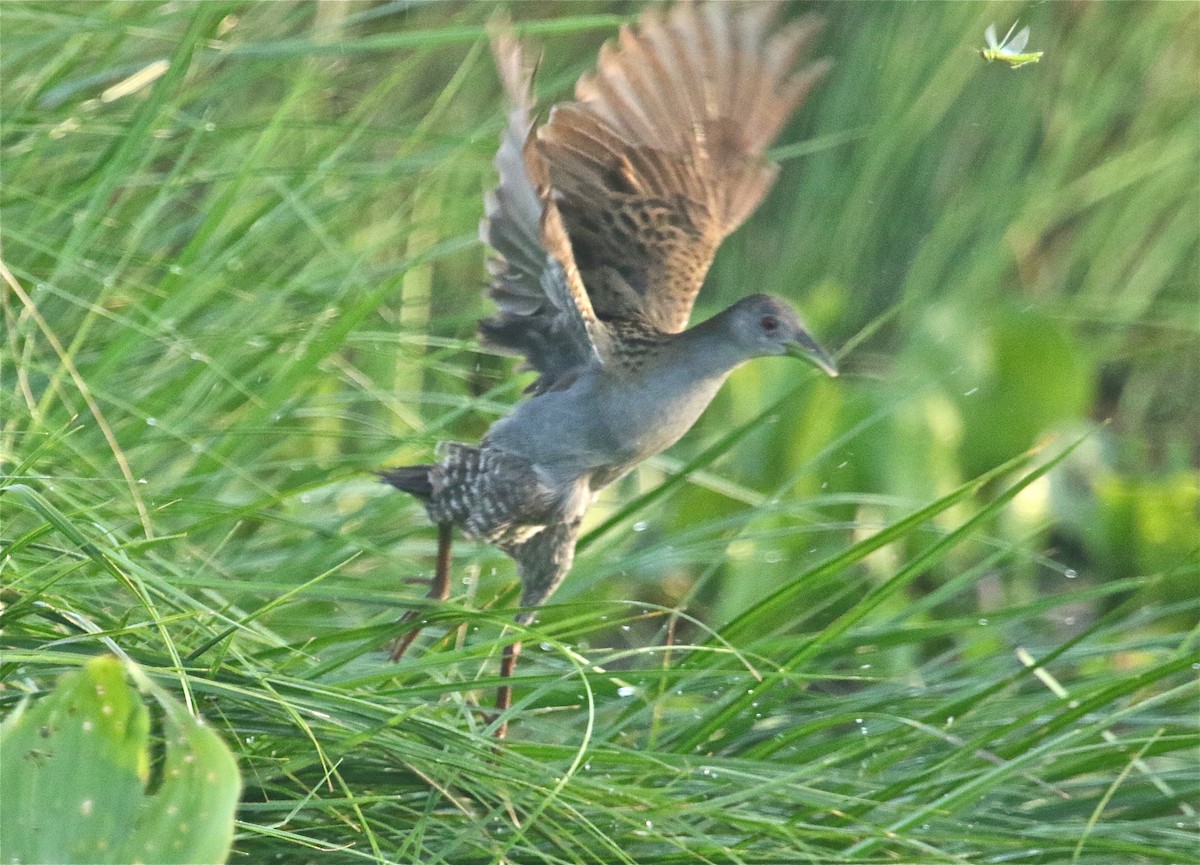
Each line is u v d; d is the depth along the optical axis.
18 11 9.30
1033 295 13.56
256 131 10.18
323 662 7.71
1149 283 13.64
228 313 9.76
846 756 7.70
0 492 6.97
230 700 6.81
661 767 7.26
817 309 12.37
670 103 8.69
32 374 8.83
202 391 9.25
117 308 9.27
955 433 11.62
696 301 13.05
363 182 10.80
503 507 8.17
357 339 9.73
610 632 10.77
